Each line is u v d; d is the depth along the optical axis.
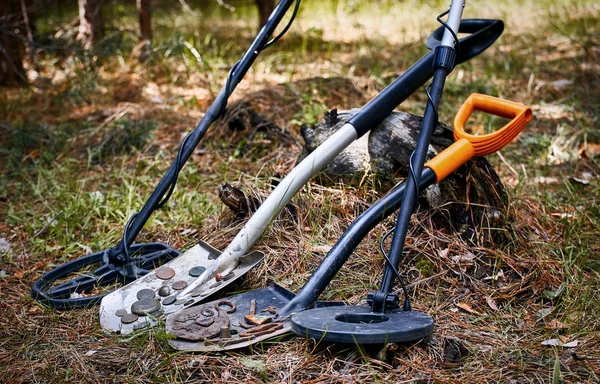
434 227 2.07
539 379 1.64
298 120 2.81
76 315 1.88
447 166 1.87
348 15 5.67
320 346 1.71
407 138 2.12
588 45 3.94
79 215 2.34
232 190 2.14
